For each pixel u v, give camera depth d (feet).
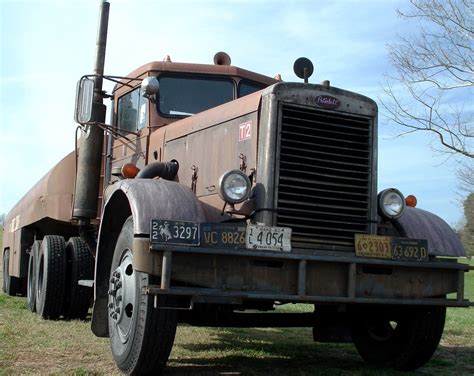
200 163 19.42
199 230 15.01
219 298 15.01
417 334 18.63
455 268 17.53
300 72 19.36
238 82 24.08
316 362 20.24
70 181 29.86
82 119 21.13
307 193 16.90
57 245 28.96
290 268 15.81
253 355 20.95
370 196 17.58
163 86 23.40
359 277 16.62
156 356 15.61
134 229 15.31
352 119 17.67
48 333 23.82
